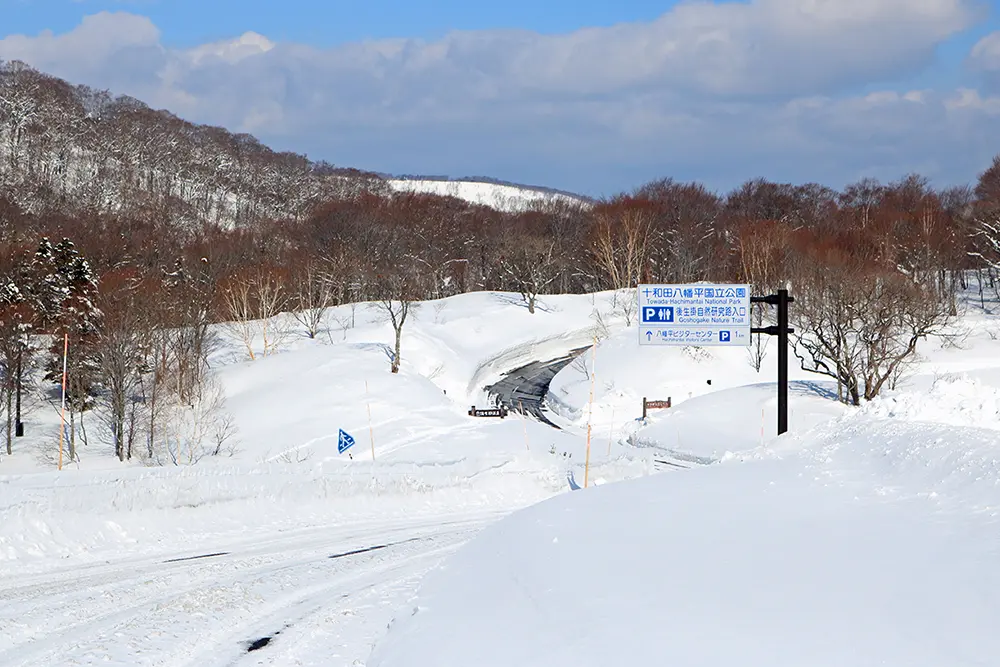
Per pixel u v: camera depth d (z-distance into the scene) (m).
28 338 64.56
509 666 8.13
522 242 105.75
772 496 14.30
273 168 192.12
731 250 92.88
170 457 49.97
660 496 15.51
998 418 21.67
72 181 157.25
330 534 19.55
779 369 32.81
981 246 94.06
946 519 11.02
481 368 77.94
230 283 83.19
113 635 10.77
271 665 9.84
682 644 7.71
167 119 199.38
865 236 90.31
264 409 57.50
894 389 49.97
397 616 11.25
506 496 26.27
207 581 14.48
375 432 52.09
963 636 7.12
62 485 20.02
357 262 93.81
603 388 66.56
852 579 8.93
